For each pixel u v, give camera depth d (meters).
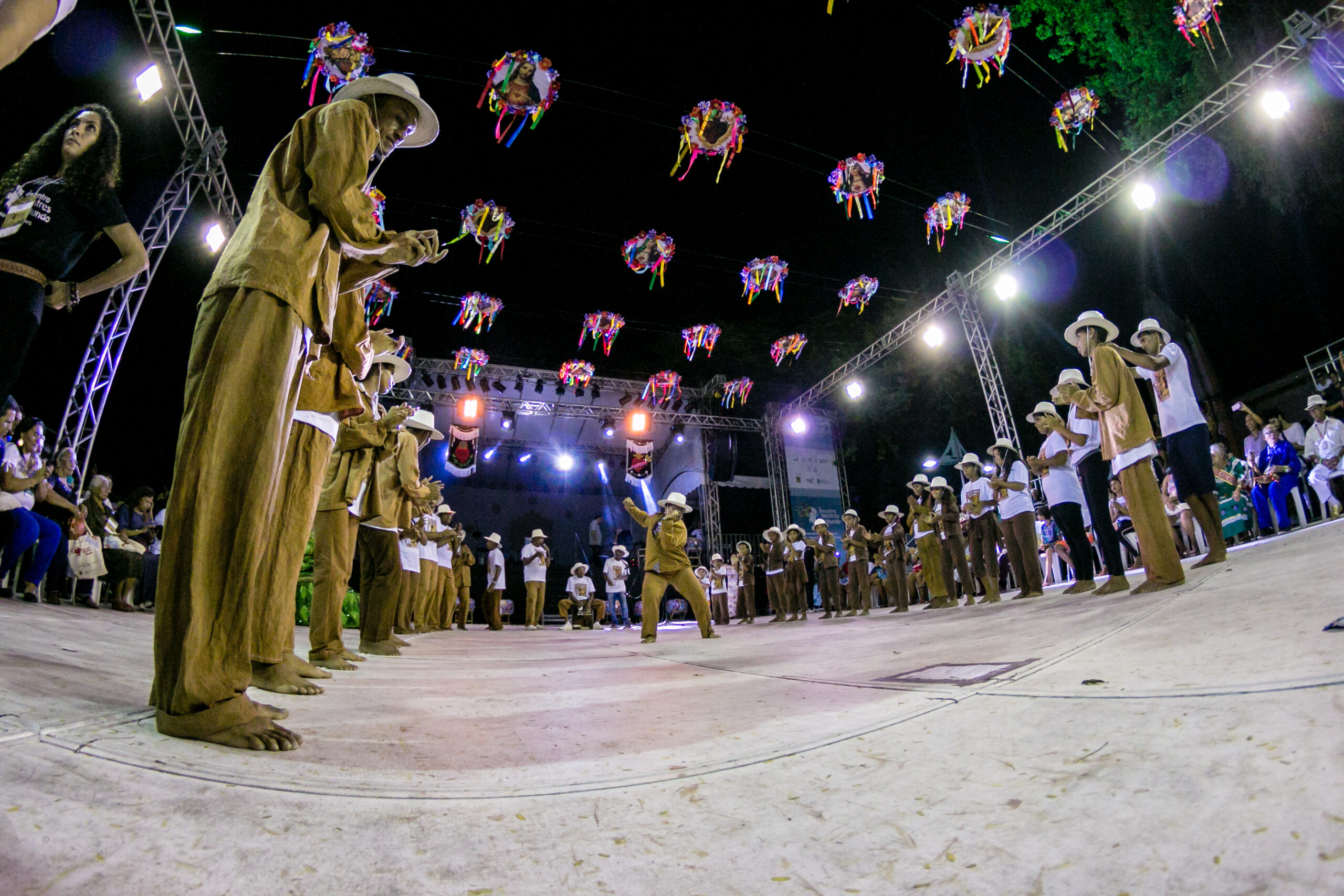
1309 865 0.80
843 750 1.55
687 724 2.00
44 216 2.63
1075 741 1.34
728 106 11.95
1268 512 8.59
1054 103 14.25
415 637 7.97
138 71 9.09
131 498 8.84
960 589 14.38
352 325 2.91
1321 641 1.64
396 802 1.27
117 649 3.18
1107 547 5.24
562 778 1.46
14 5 1.83
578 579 15.65
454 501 22.27
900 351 19.19
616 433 21.16
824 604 12.78
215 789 1.23
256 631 2.55
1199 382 15.89
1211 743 1.17
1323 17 9.61
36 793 1.07
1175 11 10.46
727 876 1.01
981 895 0.90
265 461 1.79
